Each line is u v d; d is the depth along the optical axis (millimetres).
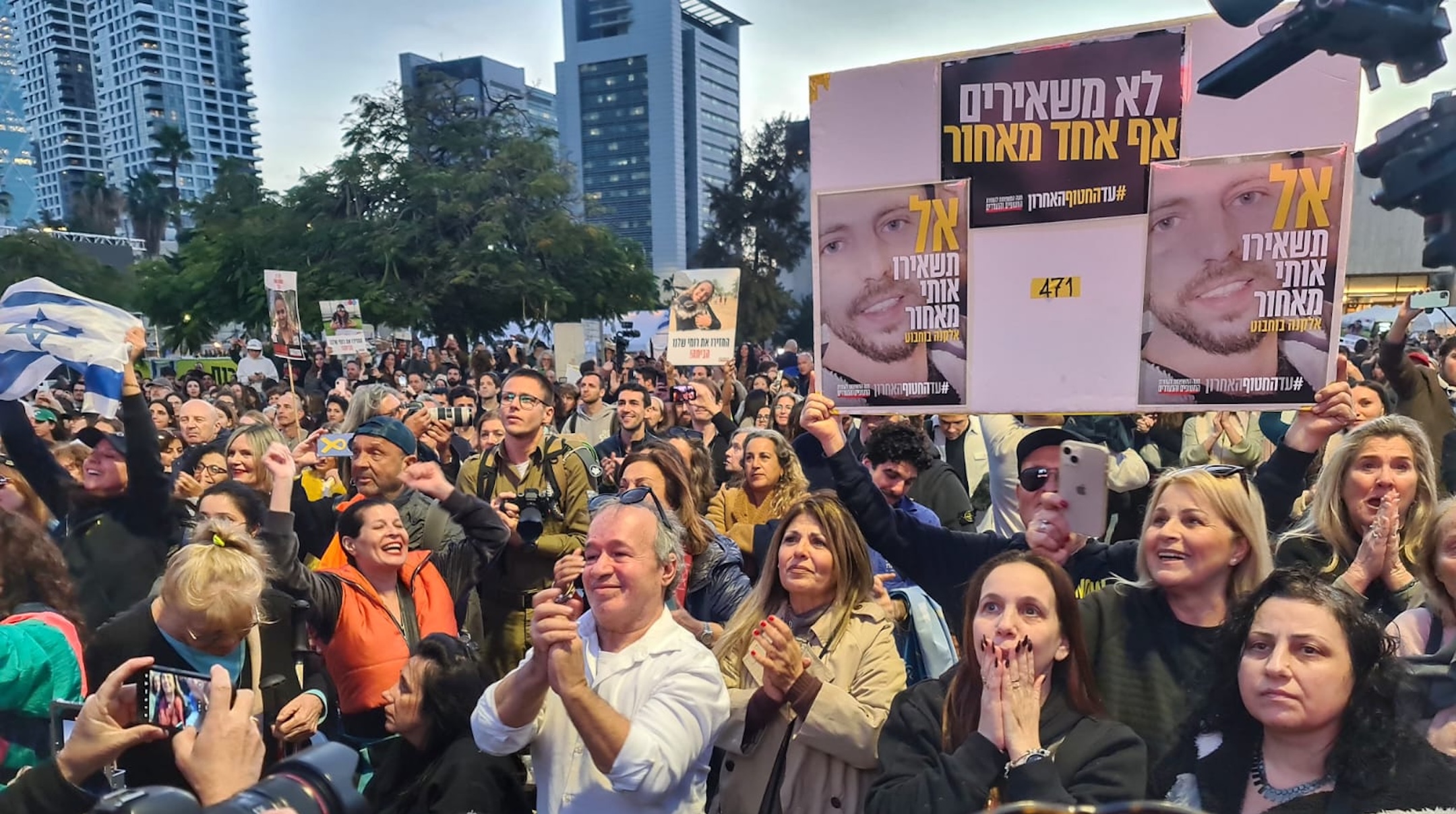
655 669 2145
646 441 4801
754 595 2791
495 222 33656
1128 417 5348
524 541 3742
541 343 25734
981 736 1969
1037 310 2568
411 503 4262
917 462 3920
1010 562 2162
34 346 3727
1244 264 2342
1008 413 2629
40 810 1887
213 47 146000
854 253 2760
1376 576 2592
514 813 2631
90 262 49188
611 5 112312
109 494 3889
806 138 52500
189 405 5910
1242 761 1866
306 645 2963
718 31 125062
